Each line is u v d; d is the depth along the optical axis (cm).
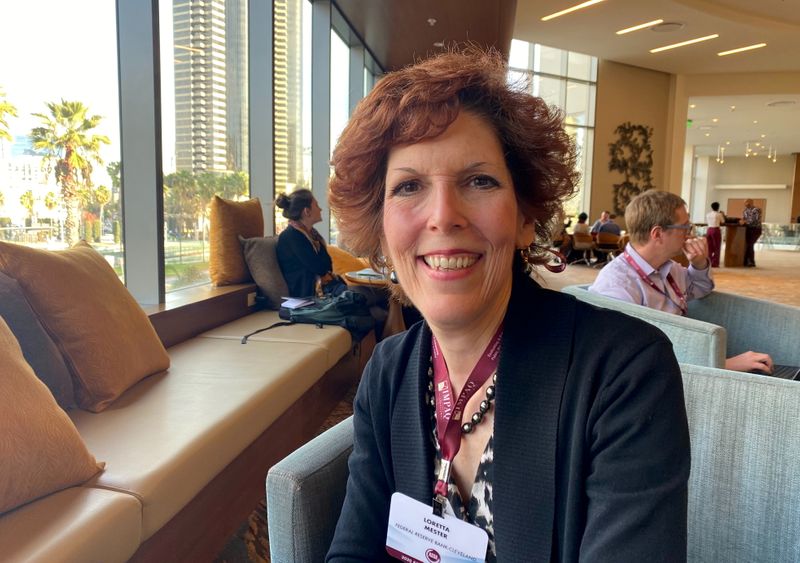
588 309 68
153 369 204
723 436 94
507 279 70
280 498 78
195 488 143
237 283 353
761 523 90
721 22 891
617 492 56
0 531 102
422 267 70
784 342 207
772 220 2625
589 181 1237
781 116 1585
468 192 67
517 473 62
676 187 1303
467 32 661
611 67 1212
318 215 389
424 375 75
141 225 269
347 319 316
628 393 58
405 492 73
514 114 69
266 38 411
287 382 212
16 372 119
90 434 150
